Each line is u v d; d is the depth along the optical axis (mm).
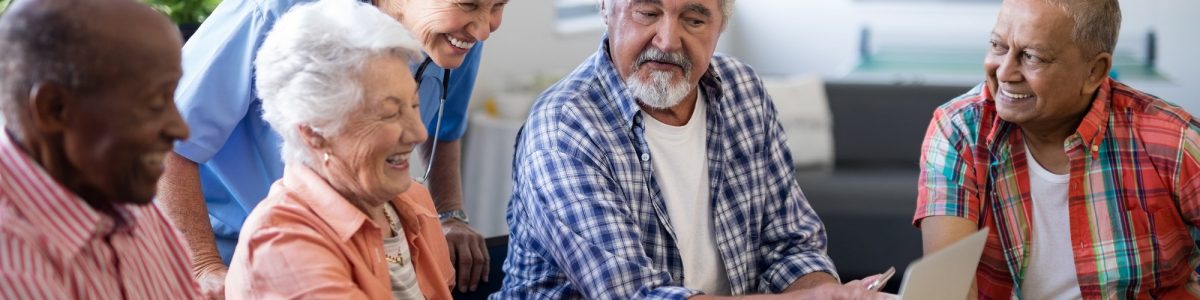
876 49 6652
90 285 1170
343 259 1462
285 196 1471
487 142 4770
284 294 1412
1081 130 1842
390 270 1584
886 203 4457
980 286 1991
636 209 1924
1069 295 1918
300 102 1409
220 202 2037
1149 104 1878
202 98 1835
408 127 1463
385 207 1618
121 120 1107
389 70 1431
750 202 2061
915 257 4352
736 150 2057
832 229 4426
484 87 5016
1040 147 1901
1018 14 1744
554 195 1861
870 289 1717
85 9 1085
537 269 1968
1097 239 1886
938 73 6527
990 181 1931
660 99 1886
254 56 1843
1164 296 1925
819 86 5004
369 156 1441
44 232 1124
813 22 6793
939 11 6488
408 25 1916
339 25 1415
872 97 4922
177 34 1172
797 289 2002
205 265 1888
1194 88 6273
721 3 1915
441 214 2340
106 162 1124
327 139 1441
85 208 1150
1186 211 1865
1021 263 1936
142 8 1136
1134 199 1868
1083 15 1707
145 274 1274
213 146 1866
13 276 1080
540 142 1900
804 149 4852
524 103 4828
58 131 1106
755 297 1794
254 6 1844
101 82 1087
